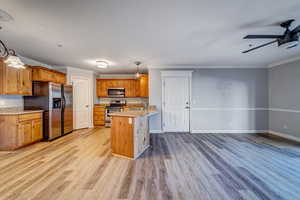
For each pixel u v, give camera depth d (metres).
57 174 2.32
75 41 2.87
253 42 2.97
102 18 2.06
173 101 5.21
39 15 1.97
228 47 3.26
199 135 4.81
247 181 2.14
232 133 5.05
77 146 3.67
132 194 1.86
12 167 2.54
